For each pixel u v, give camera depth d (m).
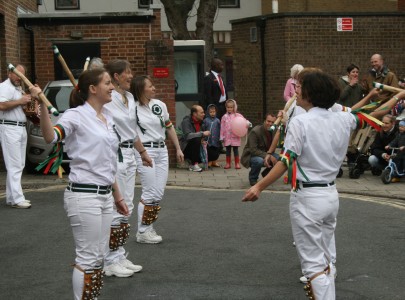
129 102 8.56
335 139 6.77
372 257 9.05
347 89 14.12
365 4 29.84
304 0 29.14
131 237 10.05
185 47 16.95
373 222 10.70
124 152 8.52
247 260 8.99
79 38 16.75
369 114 7.02
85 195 6.88
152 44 15.62
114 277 8.42
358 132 13.80
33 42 16.80
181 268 8.72
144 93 9.25
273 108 22.42
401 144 13.41
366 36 21.84
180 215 11.29
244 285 8.14
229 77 32.97
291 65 21.61
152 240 9.70
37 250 9.50
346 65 21.84
